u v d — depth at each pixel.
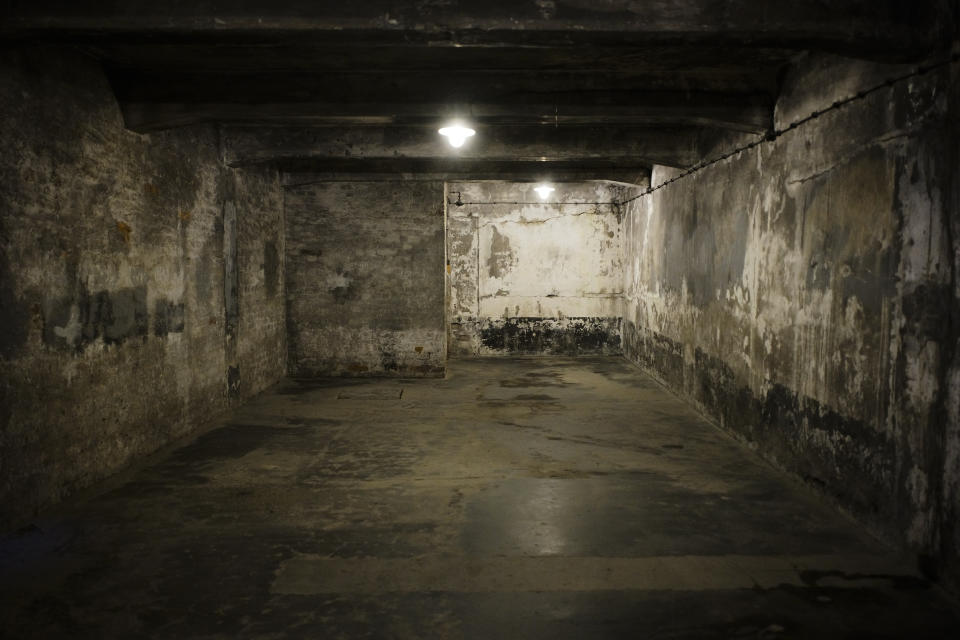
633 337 9.80
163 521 3.80
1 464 3.58
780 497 4.18
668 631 2.66
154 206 5.17
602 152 6.53
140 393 4.99
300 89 4.67
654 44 3.09
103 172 4.49
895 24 2.98
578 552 3.40
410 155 6.45
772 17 2.98
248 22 2.93
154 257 5.18
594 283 10.57
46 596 2.95
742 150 5.35
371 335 8.77
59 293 4.04
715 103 4.73
